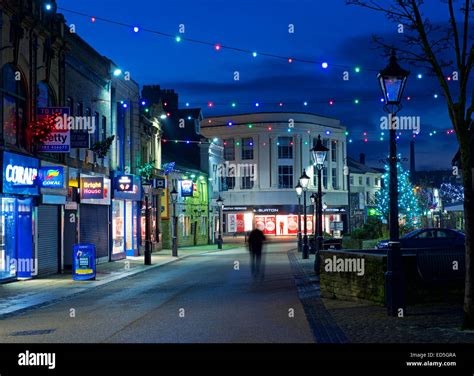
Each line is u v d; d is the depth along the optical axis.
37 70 27.06
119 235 40.88
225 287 22.14
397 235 13.98
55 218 29.33
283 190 92.38
